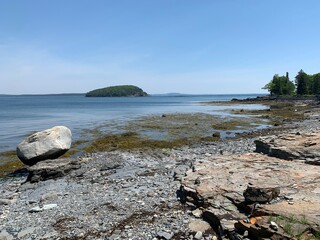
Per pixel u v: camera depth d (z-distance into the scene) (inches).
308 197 493.4
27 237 491.5
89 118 2842.0
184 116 2812.5
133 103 7042.3
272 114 2920.8
